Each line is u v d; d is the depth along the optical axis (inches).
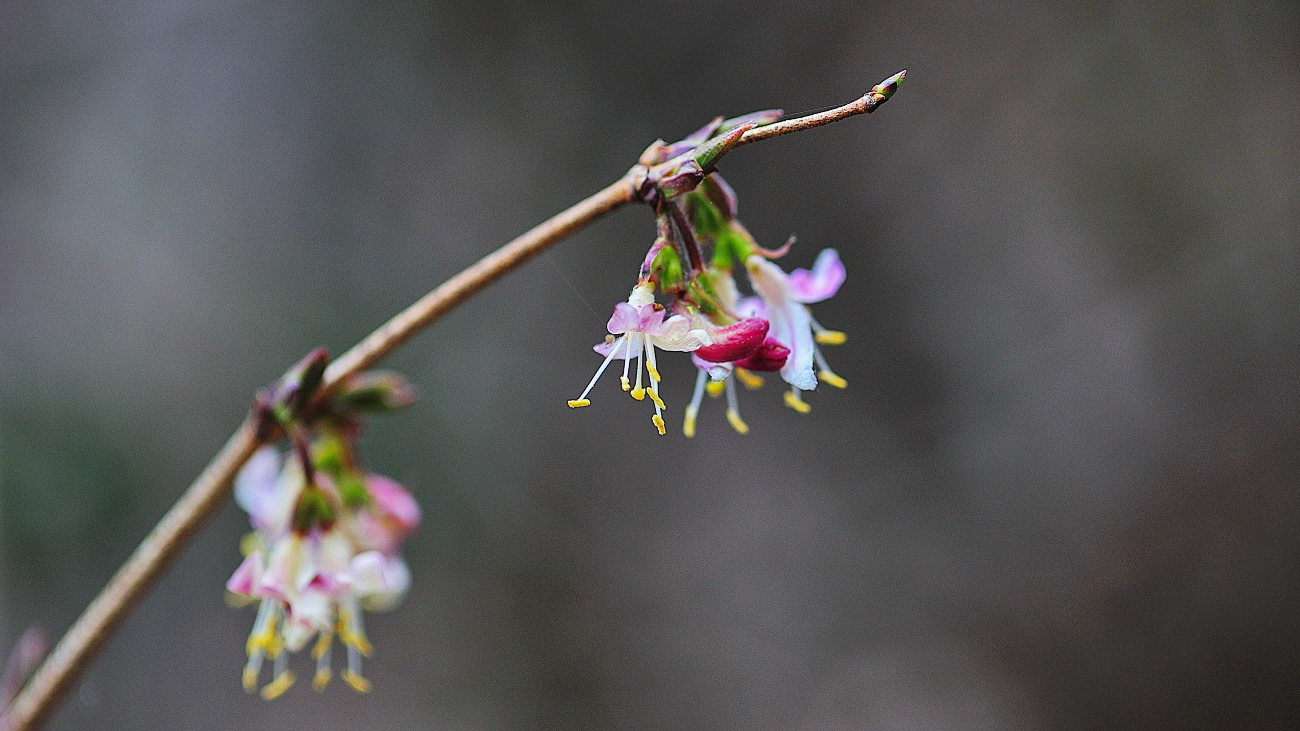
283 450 17.8
